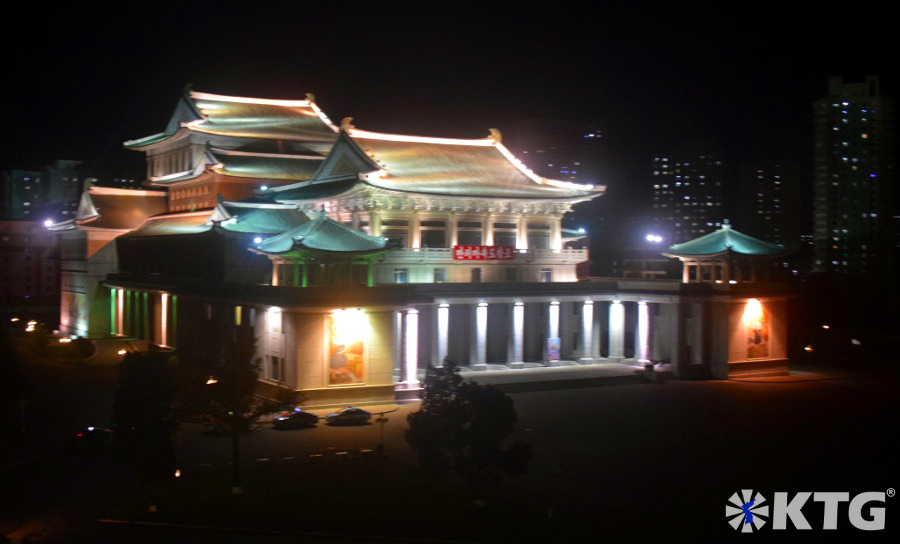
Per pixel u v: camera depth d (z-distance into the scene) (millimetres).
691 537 51500
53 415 81875
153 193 144125
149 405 59188
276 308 86500
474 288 103688
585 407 88688
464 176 117188
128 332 132000
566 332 115188
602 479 62438
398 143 120938
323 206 116688
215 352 102125
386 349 87938
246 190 125312
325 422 79125
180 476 60719
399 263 105812
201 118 129250
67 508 55469
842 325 167625
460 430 54844
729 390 101250
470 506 55031
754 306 112562
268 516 52625
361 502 55281
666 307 113500
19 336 143875
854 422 83500
